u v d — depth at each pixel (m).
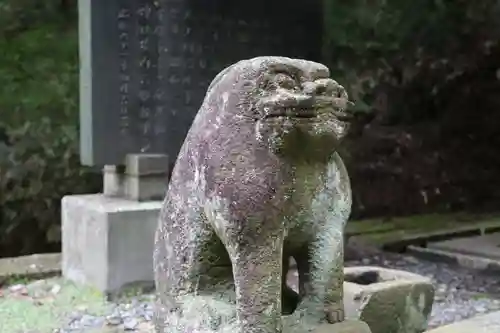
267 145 1.61
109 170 3.88
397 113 6.38
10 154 4.99
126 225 3.45
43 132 5.11
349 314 2.54
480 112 6.71
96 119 3.63
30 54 5.11
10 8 5.03
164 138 3.85
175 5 3.83
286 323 1.68
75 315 3.18
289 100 1.56
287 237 1.69
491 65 6.65
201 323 1.73
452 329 2.28
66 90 5.22
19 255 5.01
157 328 1.91
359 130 6.18
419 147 6.47
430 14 6.40
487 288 3.77
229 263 1.82
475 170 6.70
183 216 1.81
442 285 3.83
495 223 5.75
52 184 5.13
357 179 6.17
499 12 6.39
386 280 2.81
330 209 1.72
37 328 3.00
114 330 2.96
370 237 5.19
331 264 1.70
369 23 6.21
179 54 3.88
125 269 3.46
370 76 6.25
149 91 3.78
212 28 3.98
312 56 4.36
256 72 1.65
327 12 6.01
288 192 1.62
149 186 3.70
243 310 1.61
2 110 4.98
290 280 3.51
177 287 1.82
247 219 1.60
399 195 6.37
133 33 3.71
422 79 6.46
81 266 3.68
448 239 5.07
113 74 3.66
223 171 1.64
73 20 5.29
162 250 1.91
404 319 2.68
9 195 4.98
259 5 4.13
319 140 1.62
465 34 6.54
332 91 1.64
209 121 1.75
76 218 3.73
